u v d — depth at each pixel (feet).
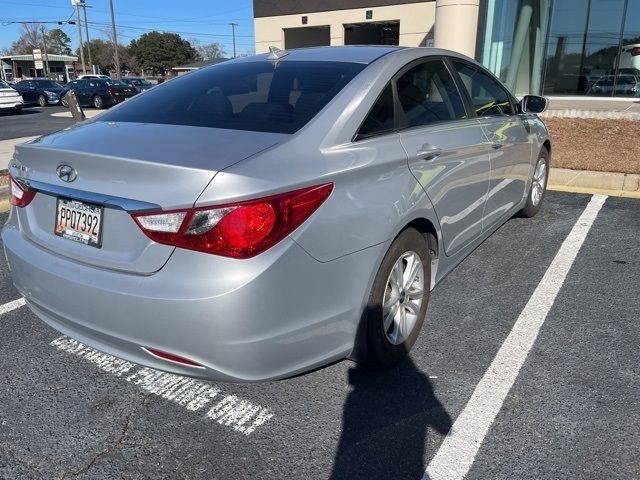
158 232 6.90
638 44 46.26
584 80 48.83
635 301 12.12
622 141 28.14
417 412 8.57
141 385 9.39
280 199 6.92
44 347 10.56
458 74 11.94
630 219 17.94
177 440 8.05
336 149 8.02
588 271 13.79
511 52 47.29
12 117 65.98
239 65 10.91
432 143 9.82
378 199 8.30
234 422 8.43
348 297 7.99
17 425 8.36
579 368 9.60
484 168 11.91
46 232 8.43
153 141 7.91
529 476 7.24
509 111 14.39
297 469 7.48
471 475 7.30
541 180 17.84
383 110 9.18
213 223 6.65
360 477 7.32
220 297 6.65
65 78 229.04
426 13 71.46
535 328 11.00
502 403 8.71
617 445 7.74
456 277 13.53
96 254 7.59
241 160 7.09
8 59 210.79
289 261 7.00
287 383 9.36
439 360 9.94
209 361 7.00
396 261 8.96
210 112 9.01
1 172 25.31
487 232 13.34
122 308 7.14
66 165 7.82
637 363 9.72
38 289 8.21
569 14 47.78
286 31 85.30
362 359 8.93
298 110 8.54
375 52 10.43
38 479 7.32
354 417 8.48
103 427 8.33
